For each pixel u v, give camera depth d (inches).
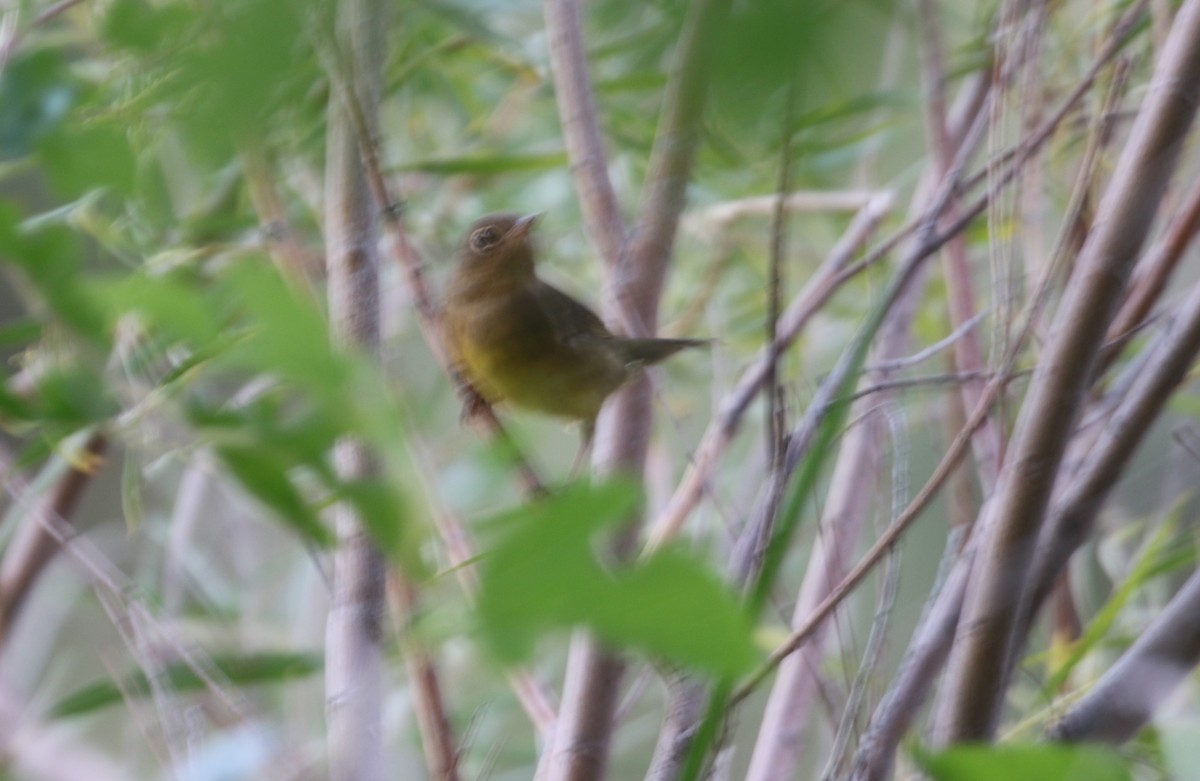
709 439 223.6
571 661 164.1
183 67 63.7
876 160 297.9
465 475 212.5
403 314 284.0
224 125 62.7
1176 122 157.6
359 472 78.7
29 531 263.9
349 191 159.0
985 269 303.9
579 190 211.5
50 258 64.7
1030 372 176.9
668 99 190.9
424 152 315.0
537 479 109.1
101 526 313.4
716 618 42.8
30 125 159.9
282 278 49.6
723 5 54.1
